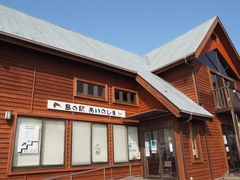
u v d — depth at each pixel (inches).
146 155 409.1
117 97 420.8
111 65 380.5
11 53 303.7
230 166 444.8
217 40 567.8
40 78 323.3
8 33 277.1
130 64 469.7
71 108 343.6
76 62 370.6
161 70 470.0
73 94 353.7
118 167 380.5
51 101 324.8
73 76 362.0
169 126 374.9
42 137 304.8
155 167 388.8
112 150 379.2
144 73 445.4
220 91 471.8
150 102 425.7
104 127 383.6
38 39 320.8
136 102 447.5
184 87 447.2
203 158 384.2
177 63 440.8
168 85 445.1
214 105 461.4
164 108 393.7
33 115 301.1
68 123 336.8
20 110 293.4
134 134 425.4
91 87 384.2
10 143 275.3
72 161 325.4
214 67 528.1
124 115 416.2
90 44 479.2
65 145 323.9
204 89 451.8
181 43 538.3
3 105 281.1
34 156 293.0
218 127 450.0
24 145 287.4
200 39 466.3
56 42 354.0
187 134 373.4
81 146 341.7
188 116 344.5
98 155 361.1
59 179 306.8
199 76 453.7
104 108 386.6
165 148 377.1
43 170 293.0
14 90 294.7
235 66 613.6
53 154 311.1
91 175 341.4
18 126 288.8
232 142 485.1
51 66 339.6
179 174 342.6
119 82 429.1
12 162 271.9
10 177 267.1
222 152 433.4
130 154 406.3
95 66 374.6
